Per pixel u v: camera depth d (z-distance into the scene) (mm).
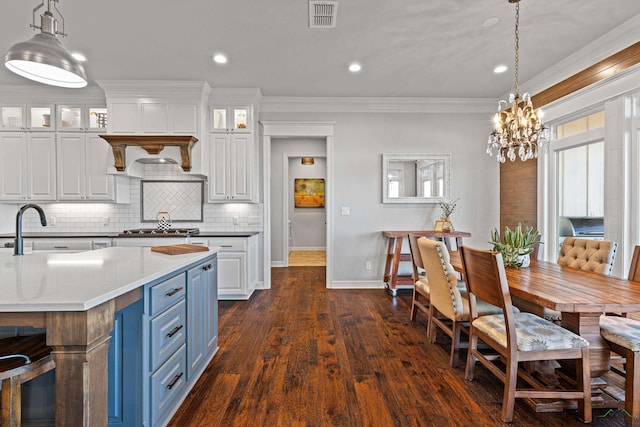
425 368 2326
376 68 3594
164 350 1672
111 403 1487
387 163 4684
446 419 1767
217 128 4242
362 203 4703
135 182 4539
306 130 4637
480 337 2047
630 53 2732
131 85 3938
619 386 2039
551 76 3625
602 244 2453
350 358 2480
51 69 1991
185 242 3924
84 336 1111
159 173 4547
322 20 2676
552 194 3760
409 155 4680
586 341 1755
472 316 2127
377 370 2297
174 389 1788
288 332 3002
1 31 2795
